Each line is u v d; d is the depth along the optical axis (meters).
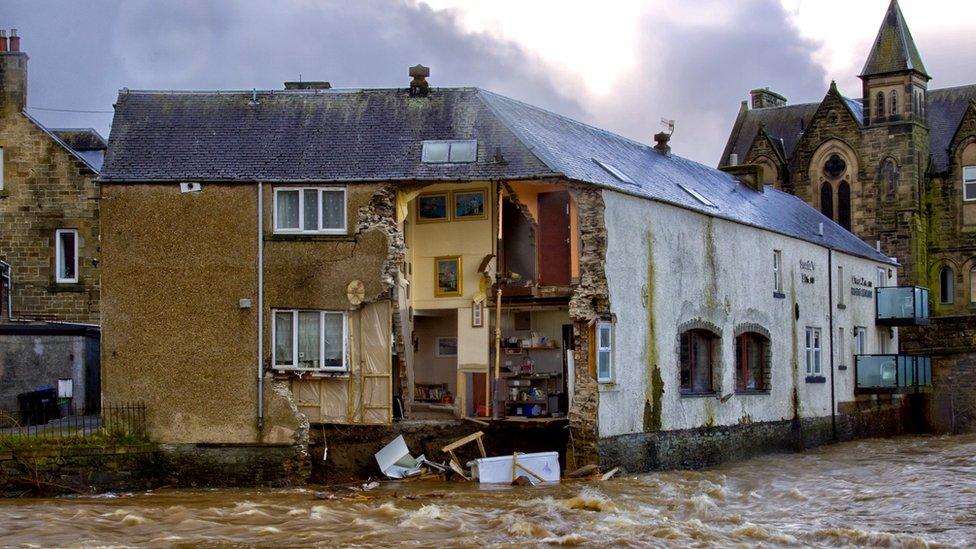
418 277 34.72
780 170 73.81
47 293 42.03
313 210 31.53
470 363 33.97
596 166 34.72
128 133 32.72
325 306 31.25
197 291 31.20
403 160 32.09
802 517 26.11
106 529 23.48
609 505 26.31
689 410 36.44
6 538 22.47
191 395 30.95
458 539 22.67
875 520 25.77
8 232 42.22
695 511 26.28
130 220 31.38
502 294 34.06
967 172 70.31
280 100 34.16
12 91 42.38
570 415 31.69
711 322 38.12
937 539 23.48
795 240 45.22
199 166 31.67
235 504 26.58
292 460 30.69
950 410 56.22
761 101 80.94
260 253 31.23
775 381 42.72
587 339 31.89
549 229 34.56
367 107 34.03
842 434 48.66
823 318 47.66
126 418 30.94
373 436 31.66
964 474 33.78
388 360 31.36
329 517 24.86
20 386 36.19
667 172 41.00
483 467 30.30
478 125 33.22
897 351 56.75
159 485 30.38
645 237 34.41
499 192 33.91
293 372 31.05
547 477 30.70
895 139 70.06
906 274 69.00
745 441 39.94
